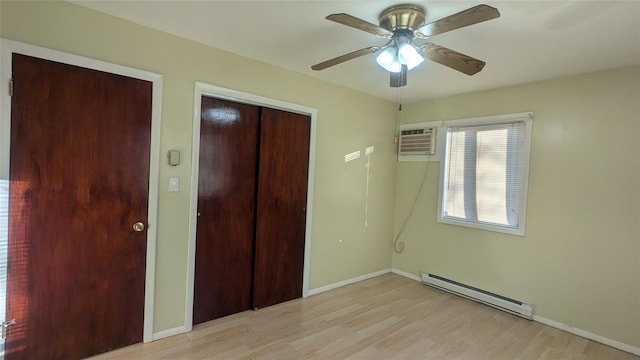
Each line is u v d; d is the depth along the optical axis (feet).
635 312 8.35
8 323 6.21
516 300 10.48
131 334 7.64
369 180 13.08
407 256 13.80
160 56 7.67
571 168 9.41
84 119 6.79
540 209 10.03
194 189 8.41
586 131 9.15
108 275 7.27
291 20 6.86
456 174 12.26
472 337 8.81
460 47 7.68
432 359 7.66
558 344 8.64
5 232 6.10
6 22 5.91
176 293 8.28
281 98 10.01
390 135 13.79
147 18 7.05
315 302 10.80
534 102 10.18
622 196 8.57
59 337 6.74
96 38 6.82
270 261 10.30
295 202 10.81
